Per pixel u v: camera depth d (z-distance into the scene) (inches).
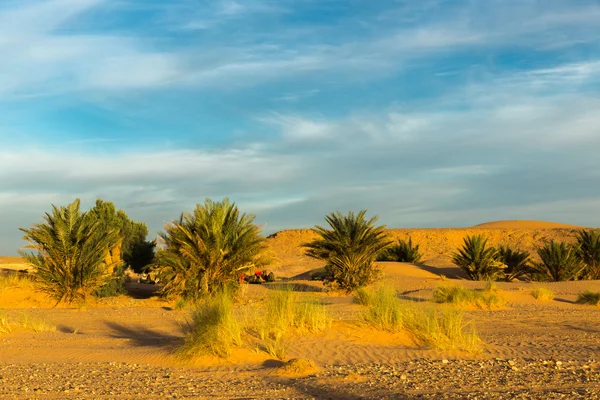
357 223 1198.3
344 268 1181.1
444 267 1879.9
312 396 345.1
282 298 592.7
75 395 349.4
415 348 523.5
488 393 340.2
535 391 346.3
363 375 405.4
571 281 1438.2
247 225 1024.9
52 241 1035.3
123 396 346.9
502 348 532.4
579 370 417.7
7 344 579.2
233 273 994.7
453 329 542.0
